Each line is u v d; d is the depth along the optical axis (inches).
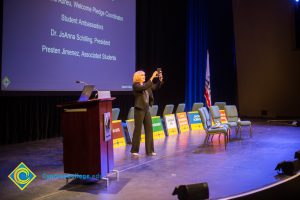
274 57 544.7
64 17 282.2
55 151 240.1
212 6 520.7
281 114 542.6
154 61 414.6
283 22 536.1
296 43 531.5
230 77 546.6
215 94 524.4
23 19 252.4
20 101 281.3
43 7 265.7
